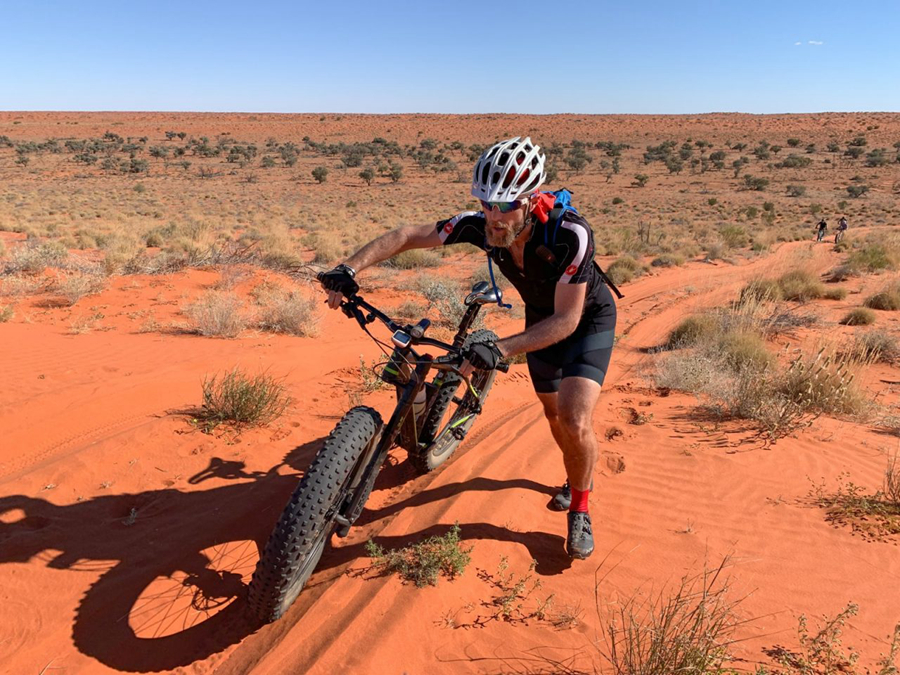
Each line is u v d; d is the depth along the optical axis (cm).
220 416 491
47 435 473
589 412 318
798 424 545
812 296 1705
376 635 271
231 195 7000
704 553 354
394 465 451
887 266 2208
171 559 332
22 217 4000
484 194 276
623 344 1115
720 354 905
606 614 300
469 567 322
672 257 2641
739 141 16762
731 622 297
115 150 12588
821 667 270
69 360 688
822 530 380
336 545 350
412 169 11225
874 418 625
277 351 767
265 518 370
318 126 19412
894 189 8850
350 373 670
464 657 268
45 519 366
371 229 4209
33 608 295
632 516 392
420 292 1494
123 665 266
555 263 295
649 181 10125
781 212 6375
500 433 499
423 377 312
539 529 370
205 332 864
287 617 289
